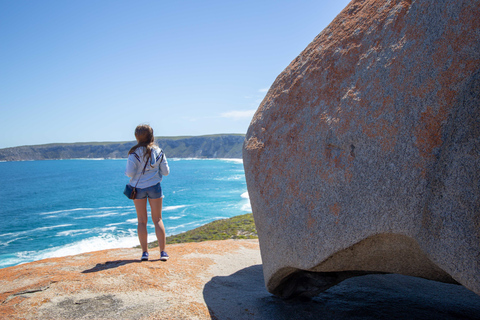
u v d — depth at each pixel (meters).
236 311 2.62
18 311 2.42
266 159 2.64
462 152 1.44
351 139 1.95
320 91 2.32
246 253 4.60
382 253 1.90
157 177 3.82
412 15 1.84
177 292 2.88
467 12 1.58
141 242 3.84
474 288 1.32
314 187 2.14
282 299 2.92
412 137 1.66
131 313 2.42
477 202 1.36
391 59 1.86
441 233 1.45
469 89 1.49
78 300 2.62
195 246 4.86
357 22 2.26
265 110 2.90
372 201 1.77
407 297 3.11
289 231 2.30
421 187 1.58
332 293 3.19
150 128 3.86
